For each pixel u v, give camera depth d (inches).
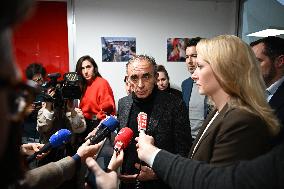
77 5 136.2
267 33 116.0
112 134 45.6
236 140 30.2
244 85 33.6
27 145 45.6
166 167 32.0
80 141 67.6
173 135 54.6
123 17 139.9
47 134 77.9
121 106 59.0
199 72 37.1
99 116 114.5
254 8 142.2
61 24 137.3
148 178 47.9
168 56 146.2
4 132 13.3
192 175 29.2
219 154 30.9
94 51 139.6
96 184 28.7
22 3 12.6
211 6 147.3
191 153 42.4
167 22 144.2
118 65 142.0
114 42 140.4
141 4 140.7
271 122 32.1
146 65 54.6
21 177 16.8
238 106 32.7
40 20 135.4
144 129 51.4
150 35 143.4
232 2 148.9
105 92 118.8
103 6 137.9
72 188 44.1
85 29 137.9
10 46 13.5
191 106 108.2
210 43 36.0
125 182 51.4
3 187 15.0
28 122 79.3
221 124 33.1
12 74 13.4
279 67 66.1
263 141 30.1
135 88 55.4
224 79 34.1
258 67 35.6
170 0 143.0
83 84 120.0
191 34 147.2
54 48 137.8
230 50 34.2
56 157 55.1
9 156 15.0
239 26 147.9
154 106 55.9
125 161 53.2
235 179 25.3
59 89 77.3
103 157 38.7
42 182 31.8
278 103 57.1
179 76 148.6
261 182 23.5
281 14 128.7
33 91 17.1
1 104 13.0
